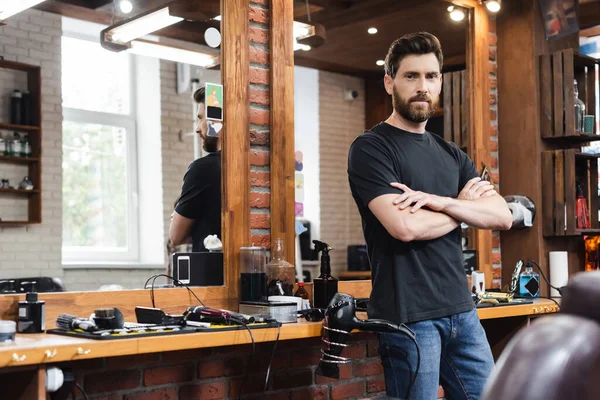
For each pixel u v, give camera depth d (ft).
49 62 10.98
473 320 8.11
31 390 6.40
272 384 10.46
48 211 10.81
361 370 11.70
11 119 10.59
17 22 10.57
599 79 15.19
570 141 14.73
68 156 11.21
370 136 8.31
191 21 10.63
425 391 7.75
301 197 10.92
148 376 9.18
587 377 2.59
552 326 2.72
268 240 10.28
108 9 11.19
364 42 16.07
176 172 11.60
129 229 11.59
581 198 14.40
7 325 6.62
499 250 14.20
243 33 10.20
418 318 7.75
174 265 9.49
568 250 14.52
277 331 8.05
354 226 20.43
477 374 8.04
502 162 14.33
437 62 8.32
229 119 9.99
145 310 7.99
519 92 14.12
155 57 11.37
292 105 10.53
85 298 8.58
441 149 8.67
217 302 9.67
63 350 6.38
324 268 9.84
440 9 14.10
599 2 17.19
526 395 2.57
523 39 14.10
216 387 9.85
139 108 11.85
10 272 10.12
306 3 13.93
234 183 9.96
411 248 7.90
